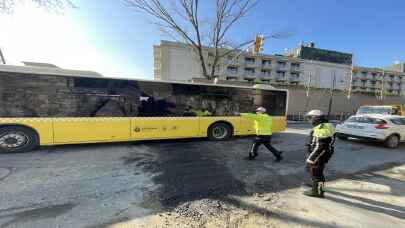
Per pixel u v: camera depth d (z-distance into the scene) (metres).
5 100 5.55
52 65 6.83
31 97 5.75
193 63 43.78
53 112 5.96
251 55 55.16
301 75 59.47
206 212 2.98
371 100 25.83
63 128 6.06
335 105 24.19
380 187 4.09
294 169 5.04
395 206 3.32
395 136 7.99
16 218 2.69
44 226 2.54
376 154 6.93
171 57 43.12
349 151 7.28
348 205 3.31
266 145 5.67
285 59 58.56
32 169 4.58
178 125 7.47
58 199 3.24
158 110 7.15
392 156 6.71
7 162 5.03
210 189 3.79
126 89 6.69
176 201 3.29
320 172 3.52
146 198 3.37
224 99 8.19
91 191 3.56
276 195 3.62
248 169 4.98
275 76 58.75
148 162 5.33
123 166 4.96
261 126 5.62
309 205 3.28
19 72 5.62
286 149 7.19
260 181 4.25
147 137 7.04
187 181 4.15
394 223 2.84
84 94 6.23
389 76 72.06
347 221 2.85
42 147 6.58
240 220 2.81
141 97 6.90
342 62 65.94
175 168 4.92
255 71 57.28
